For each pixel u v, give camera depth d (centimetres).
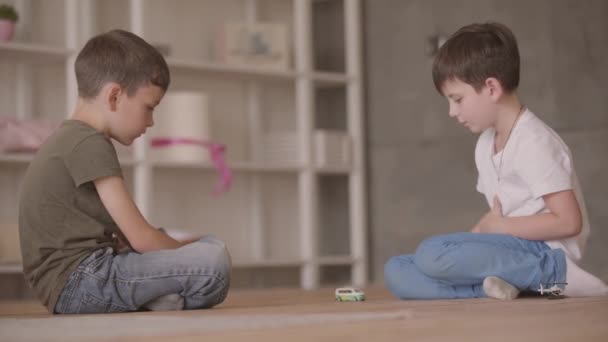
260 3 477
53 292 201
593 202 384
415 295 238
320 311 179
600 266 381
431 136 445
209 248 204
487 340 119
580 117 388
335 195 491
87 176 197
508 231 232
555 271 227
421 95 450
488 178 247
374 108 472
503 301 212
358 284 458
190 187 445
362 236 460
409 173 455
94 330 148
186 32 449
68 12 381
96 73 208
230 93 461
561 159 235
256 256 464
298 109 448
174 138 412
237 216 461
